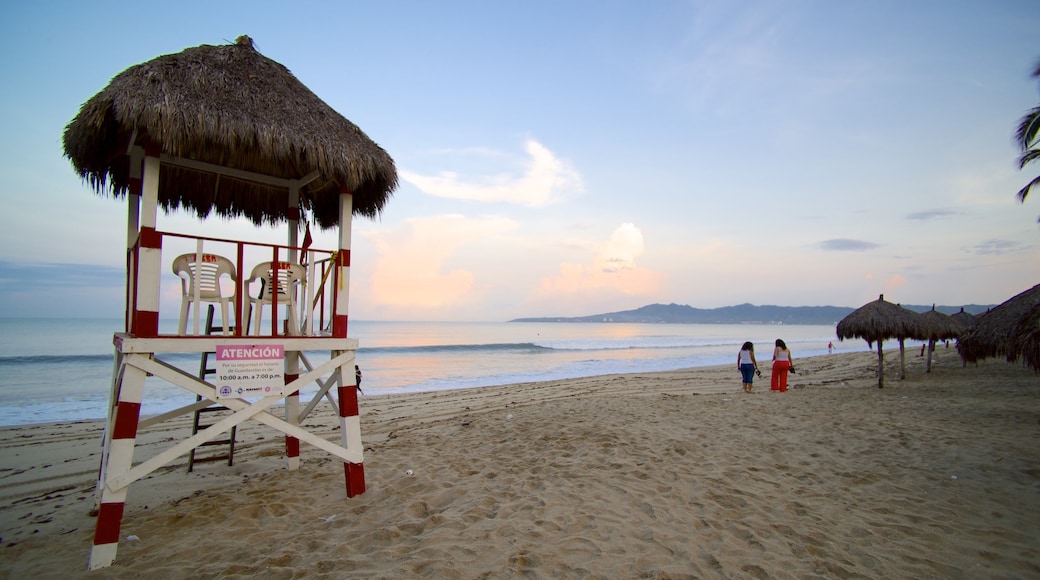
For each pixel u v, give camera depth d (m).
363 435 10.30
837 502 4.91
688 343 65.06
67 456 8.84
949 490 5.19
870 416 9.38
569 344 60.06
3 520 5.47
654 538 4.06
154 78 4.56
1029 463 5.88
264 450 8.55
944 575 3.50
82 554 4.32
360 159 5.64
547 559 3.72
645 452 6.75
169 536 4.59
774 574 3.50
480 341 57.50
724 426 8.48
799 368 25.73
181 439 9.88
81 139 4.92
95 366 23.73
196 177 6.89
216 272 4.96
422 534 4.27
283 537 4.48
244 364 4.93
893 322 14.47
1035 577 3.43
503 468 6.39
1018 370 17.12
